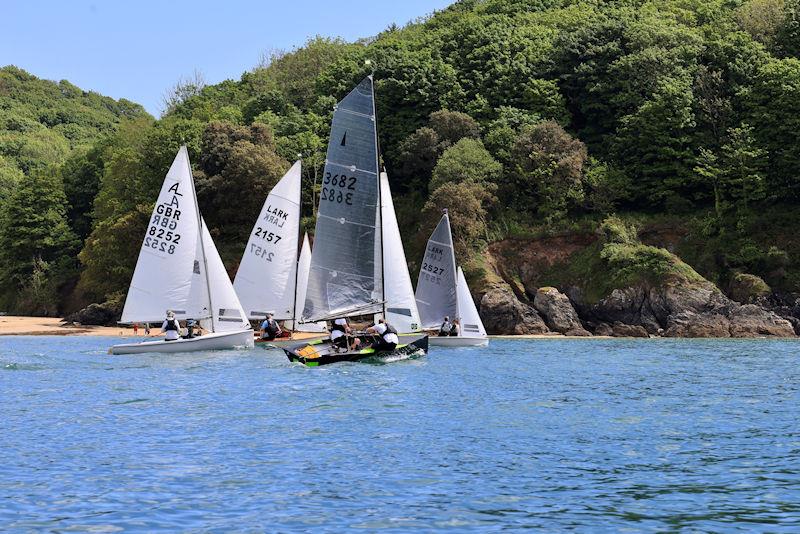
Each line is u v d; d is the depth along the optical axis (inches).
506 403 1234.6
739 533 605.3
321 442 928.3
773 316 3316.9
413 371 1718.8
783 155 3917.3
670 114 4104.3
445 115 4490.7
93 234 4694.9
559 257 4003.4
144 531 610.5
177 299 2222.0
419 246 4001.0
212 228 4510.3
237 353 2181.3
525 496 706.2
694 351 2436.0
